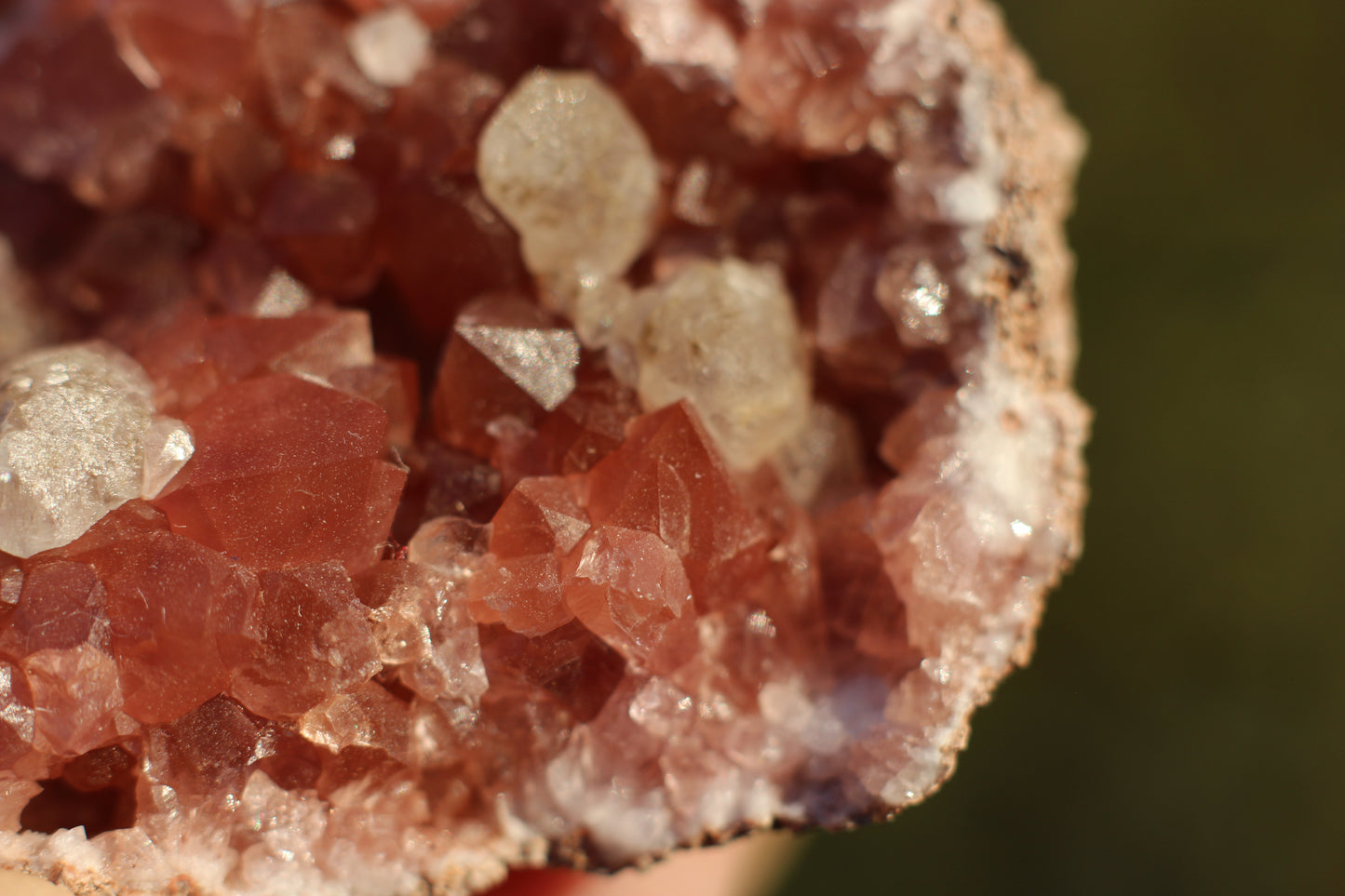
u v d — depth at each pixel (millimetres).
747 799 163
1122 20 301
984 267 169
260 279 173
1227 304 284
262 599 158
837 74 169
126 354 171
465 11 176
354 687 158
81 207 185
